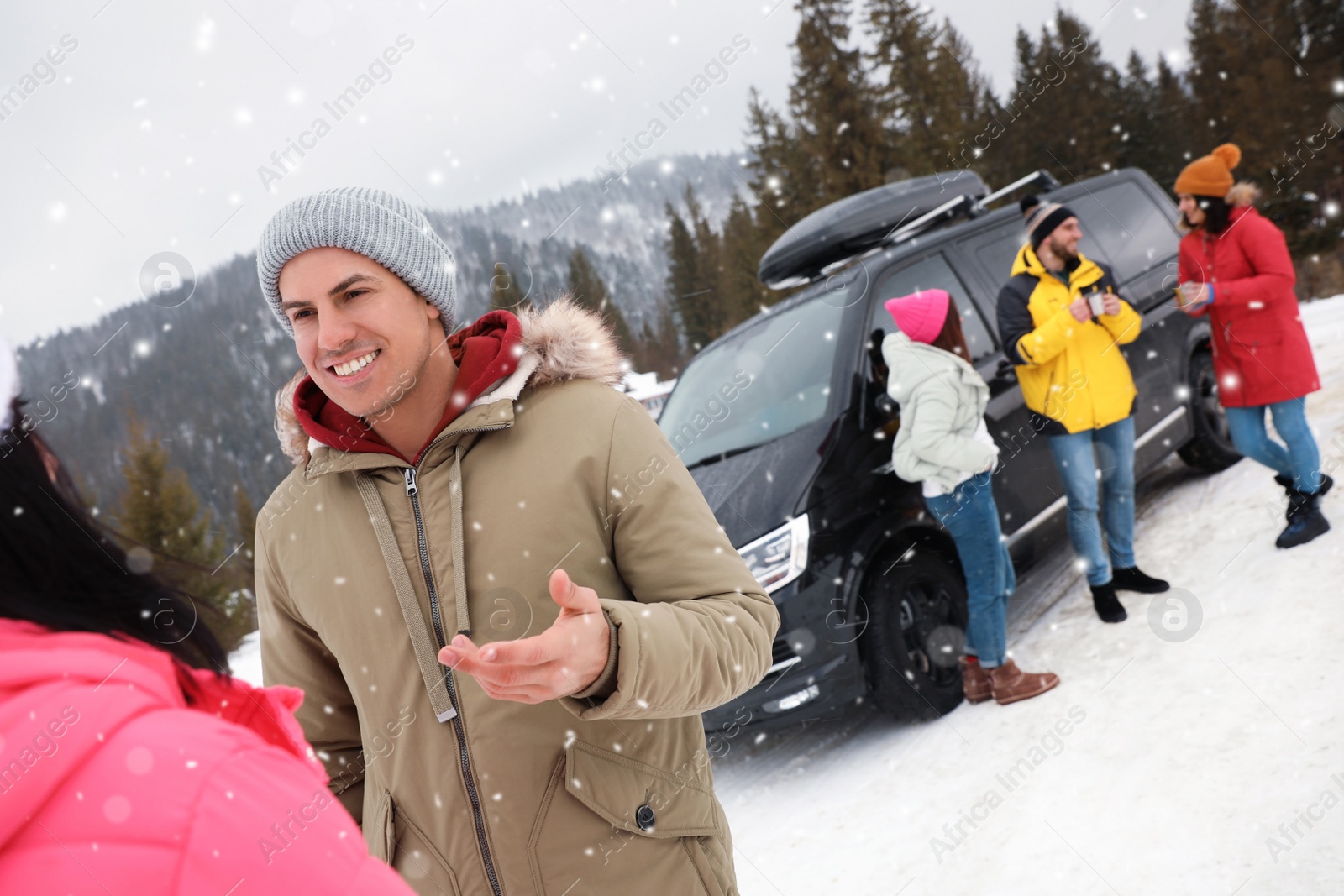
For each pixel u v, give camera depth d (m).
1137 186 4.80
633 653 0.93
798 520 3.01
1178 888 1.90
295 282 1.23
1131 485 3.39
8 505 0.50
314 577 1.25
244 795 0.46
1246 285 3.24
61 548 0.51
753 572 2.99
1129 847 2.09
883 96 29.39
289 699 0.67
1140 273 4.40
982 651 3.04
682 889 1.16
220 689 0.57
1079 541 3.35
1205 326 4.49
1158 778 2.32
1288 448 3.32
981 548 2.97
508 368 1.21
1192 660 2.84
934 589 3.25
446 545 1.18
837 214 4.23
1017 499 3.56
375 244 1.23
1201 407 4.41
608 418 1.23
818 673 2.95
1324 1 21.94
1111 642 3.18
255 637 6.40
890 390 3.02
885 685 3.06
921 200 4.20
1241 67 23.55
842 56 29.02
